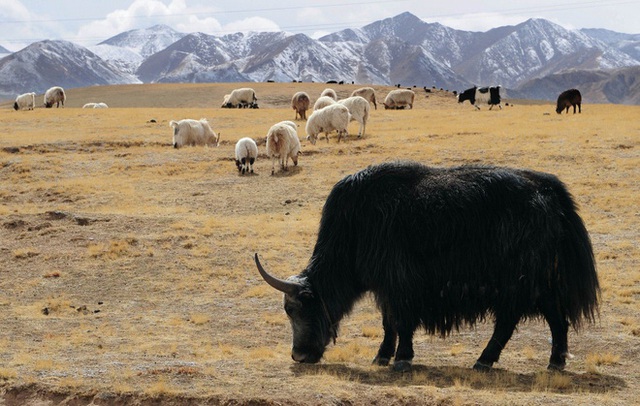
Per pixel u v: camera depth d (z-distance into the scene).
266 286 14.31
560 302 8.40
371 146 31.05
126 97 108.50
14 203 23.94
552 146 28.92
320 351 8.93
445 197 8.43
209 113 49.91
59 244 17.62
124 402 7.56
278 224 19.53
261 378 8.16
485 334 10.91
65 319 12.45
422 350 10.18
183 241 17.59
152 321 12.28
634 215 19.47
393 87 106.94
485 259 8.30
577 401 7.21
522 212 8.26
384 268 8.51
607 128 33.06
